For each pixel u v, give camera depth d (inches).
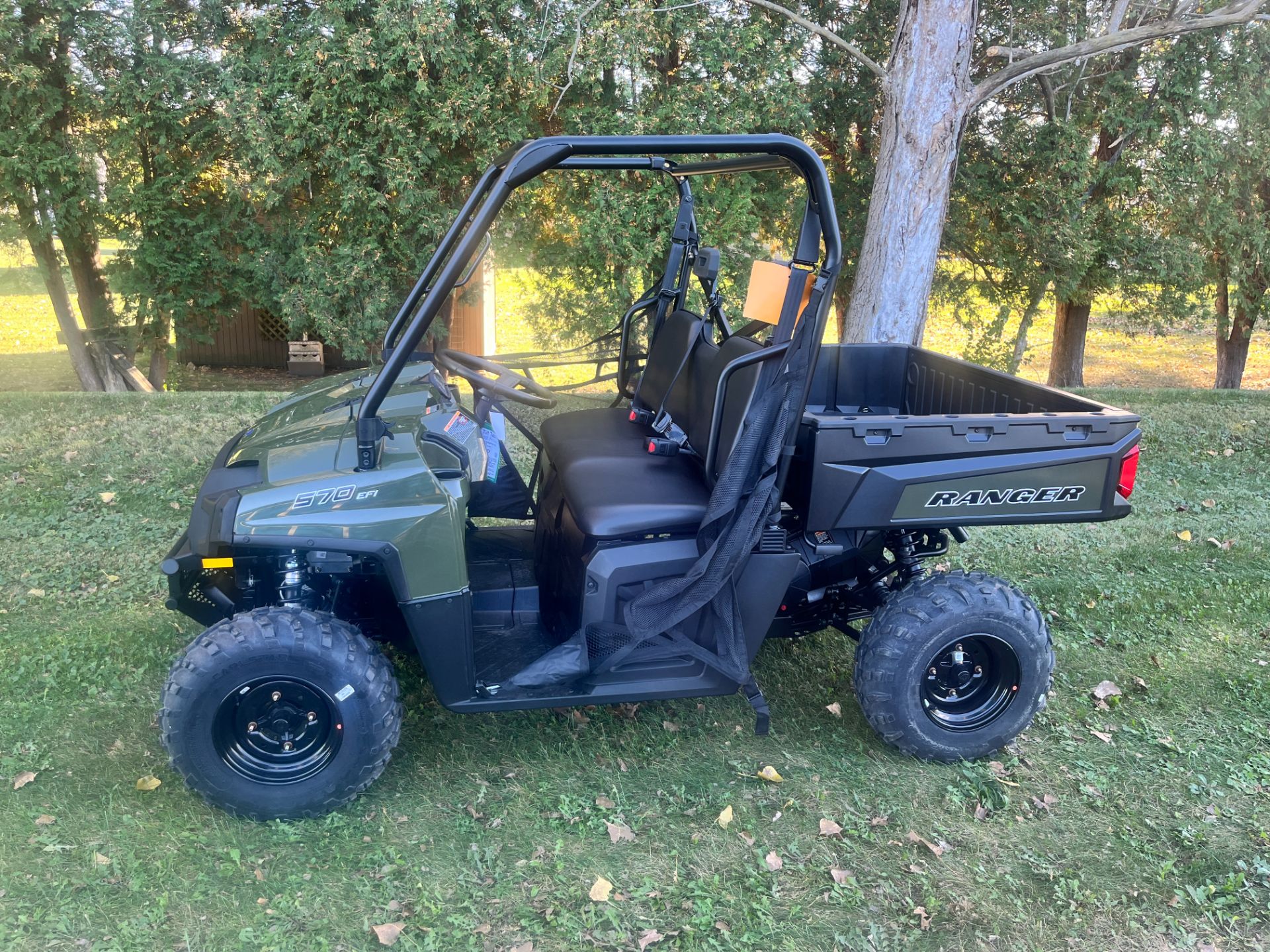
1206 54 349.1
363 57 290.0
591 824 106.7
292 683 100.7
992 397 137.0
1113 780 118.7
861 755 122.9
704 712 131.3
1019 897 98.4
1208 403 334.3
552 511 123.5
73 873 95.1
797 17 265.9
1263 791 116.6
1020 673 118.9
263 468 104.4
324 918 91.7
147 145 318.7
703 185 323.9
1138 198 379.6
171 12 304.2
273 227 332.5
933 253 260.7
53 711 122.5
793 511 114.1
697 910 94.4
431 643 102.9
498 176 110.5
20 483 209.6
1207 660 149.8
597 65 298.4
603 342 147.5
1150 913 96.8
